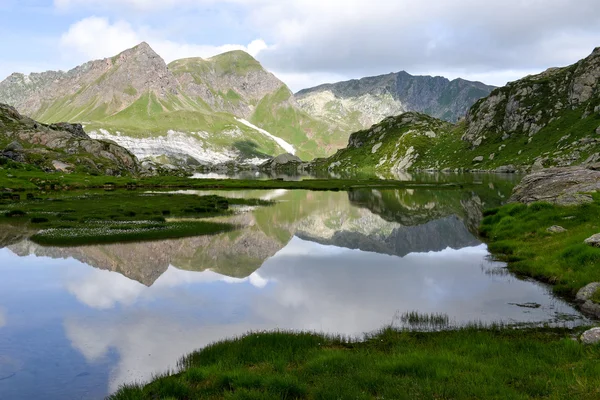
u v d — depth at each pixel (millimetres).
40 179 122938
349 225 61375
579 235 32562
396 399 12047
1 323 23250
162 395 13648
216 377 14766
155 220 61125
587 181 51156
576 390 11914
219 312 25000
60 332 21891
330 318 23609
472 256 38344
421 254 42000
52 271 35188
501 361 15242
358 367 14992
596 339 16453
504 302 24984
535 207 46125
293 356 17297
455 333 20203
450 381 13148
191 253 42438
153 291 29594
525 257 34250
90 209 71625
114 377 16859
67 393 15648
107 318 24016
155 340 20703
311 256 41844
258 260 39969
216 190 122125
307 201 92438
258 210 76500
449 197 96750
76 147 199125
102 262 38344
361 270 35781
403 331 21016
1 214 64688
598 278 25000
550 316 22281
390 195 104875
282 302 26812
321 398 12523
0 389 16000
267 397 12602
